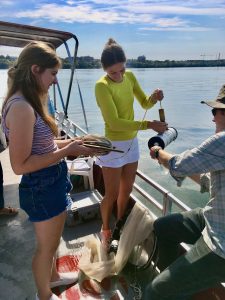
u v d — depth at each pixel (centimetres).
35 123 165
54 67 166
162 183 1159
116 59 235
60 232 199
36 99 164
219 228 170
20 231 314
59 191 185
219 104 174
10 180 428
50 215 185
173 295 183
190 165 172
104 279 251
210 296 208
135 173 284
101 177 362
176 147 1844
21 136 156
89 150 189
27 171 165
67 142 206
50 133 175
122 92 256
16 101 157
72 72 468
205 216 180
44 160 168
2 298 230
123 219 283
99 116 3148
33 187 178
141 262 260
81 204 328
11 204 365
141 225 254
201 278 173
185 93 5891
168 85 7988
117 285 246
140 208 262
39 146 169
